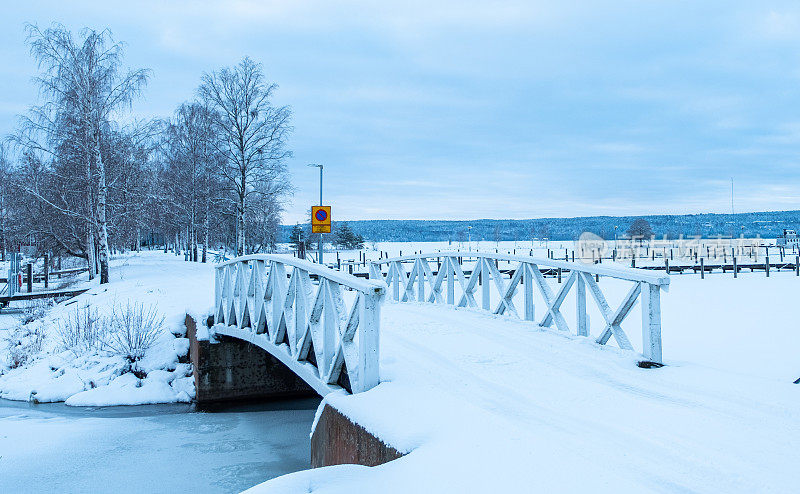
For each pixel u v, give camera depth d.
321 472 3.78
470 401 4.92
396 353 6.76
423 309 11.19
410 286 13.48
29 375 13.16
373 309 5.27
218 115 34.31
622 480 3.14
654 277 6.12
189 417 10.86
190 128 40.50
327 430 5.28
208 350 11.87
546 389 5.28
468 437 3.83
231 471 8.00
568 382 5.51
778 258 43.47
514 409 4.69
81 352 13.77
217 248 67.81
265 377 12.25
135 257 53.06
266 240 47.00
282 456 8.61
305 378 6.60
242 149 34.66
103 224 25.27
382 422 4.21
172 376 12.64
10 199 29.39
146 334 13.46
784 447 3.75
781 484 3.19
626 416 4.48
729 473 3.34
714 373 5.70
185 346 13.45
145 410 11.37
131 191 26.81
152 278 26.11
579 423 4.32
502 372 5.89
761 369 7.17
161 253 66.12
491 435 3.86
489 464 3.41
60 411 11.27
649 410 4.62
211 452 8.79
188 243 49.41
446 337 7.82
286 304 7.50
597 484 3.10
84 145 25.30
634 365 6.12
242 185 34.81
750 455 3.62
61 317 17.14
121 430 9.92
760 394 4.95
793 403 4.69
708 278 27.36
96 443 9.21
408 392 4.98
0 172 37.16
